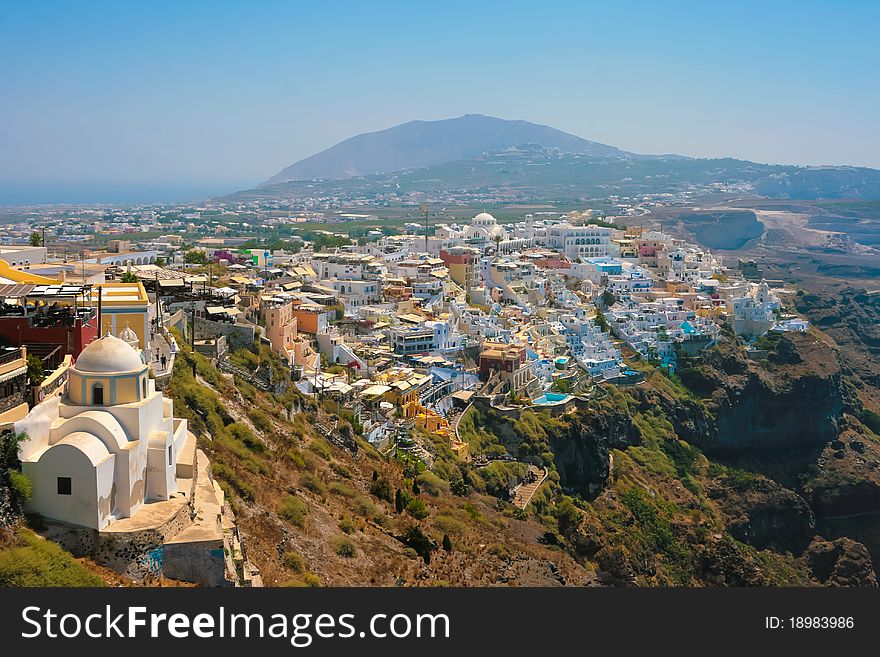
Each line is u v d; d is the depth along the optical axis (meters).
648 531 152.12
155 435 52.28
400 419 134.25
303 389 121.75
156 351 84.38
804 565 175.00
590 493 160.00
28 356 53.66
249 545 61.97
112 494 48.59
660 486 174.88
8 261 129.12
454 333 179.50
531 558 98.69
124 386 51.00
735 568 147.00
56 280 101.88
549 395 173.75
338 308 176.50
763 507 178.50
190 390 81.19
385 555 76.00
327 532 74.12
